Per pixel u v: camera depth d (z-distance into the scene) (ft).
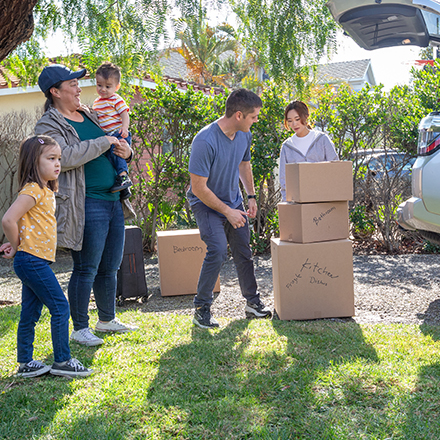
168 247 17.13
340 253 13.34
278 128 24.88
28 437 6.99
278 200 25.49
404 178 24.61
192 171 12.28
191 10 11.17
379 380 8.55
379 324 12.35
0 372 9.58
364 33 13.98
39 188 9.26
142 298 16.93
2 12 11.23
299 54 13.61
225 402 7.82
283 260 13.17
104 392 8.41
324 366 9.30
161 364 9.76
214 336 11.60
